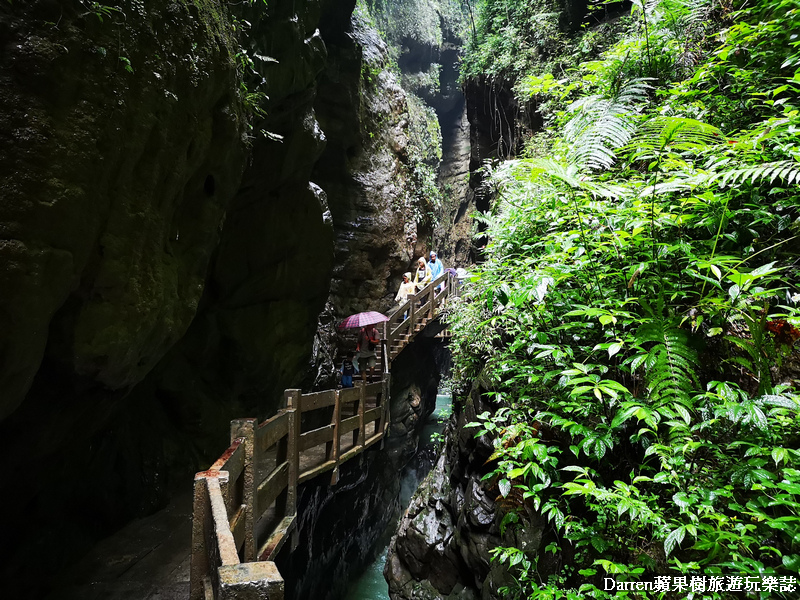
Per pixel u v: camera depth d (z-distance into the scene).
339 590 8.02
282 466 4.41
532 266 3.49
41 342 2.72
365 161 13.84
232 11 4.51
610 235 2.88
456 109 26.47
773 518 1.99
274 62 5.75
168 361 5.94
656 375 2.36
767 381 2.25
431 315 12.53
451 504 5.81
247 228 6.69
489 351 5.48
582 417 3.05
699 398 2.35
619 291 2.92
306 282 8.21
